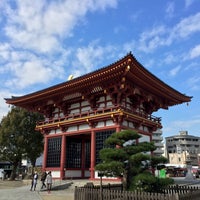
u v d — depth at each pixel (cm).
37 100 4169
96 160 3262
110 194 1678
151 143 2012
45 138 4112
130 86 3250
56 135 3931
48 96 3934
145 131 3666
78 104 3866
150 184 1819
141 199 1538
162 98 3972
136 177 1798
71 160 3916
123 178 1911
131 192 1585
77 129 3647
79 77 3331
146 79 3206
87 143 4238
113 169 1802
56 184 3244
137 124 3450
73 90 3609
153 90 3572
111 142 1994
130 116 3203
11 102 4384
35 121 5847
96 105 3591
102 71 3069
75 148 4044
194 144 14050
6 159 5744
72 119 3609
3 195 2555
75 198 1889
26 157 5962
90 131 3428
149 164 1998
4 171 6338
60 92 3725
